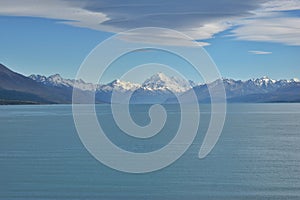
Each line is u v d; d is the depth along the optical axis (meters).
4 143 87.62
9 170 57.56
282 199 43.66
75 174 55.16
